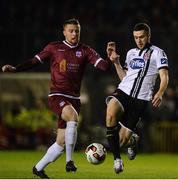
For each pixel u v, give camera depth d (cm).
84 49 2877
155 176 3131
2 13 7781
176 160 4728
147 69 2972
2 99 6456
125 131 3056
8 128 6103
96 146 2950
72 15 7788
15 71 2875
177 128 6125
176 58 6756
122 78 3009
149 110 6109
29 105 6481
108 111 2981
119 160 2925
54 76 2847
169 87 6631
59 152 2825
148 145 6000
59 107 2797
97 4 7912
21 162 4166
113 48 2897
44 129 6019
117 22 7725
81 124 5944
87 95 6575
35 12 7819
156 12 7806
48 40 6894
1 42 6856
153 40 6844
